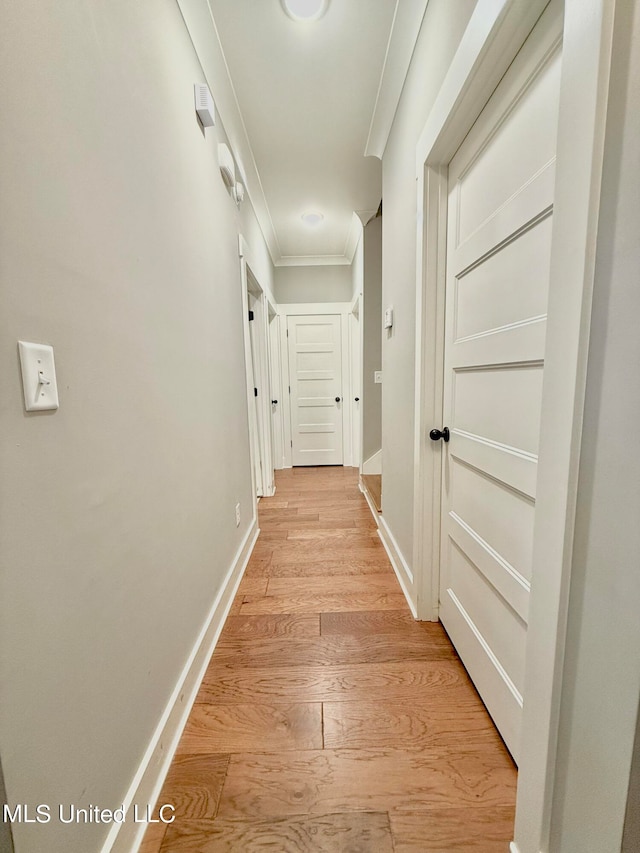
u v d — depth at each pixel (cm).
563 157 60
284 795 94
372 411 350
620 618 52
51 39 62
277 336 432
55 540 61
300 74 166
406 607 171
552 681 66
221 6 133
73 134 68
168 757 102
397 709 117
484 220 109
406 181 165
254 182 254
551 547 65
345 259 420
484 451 113
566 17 58
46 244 60
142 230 96
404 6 133
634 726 51
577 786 62
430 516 154
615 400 52
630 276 49
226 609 167
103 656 74
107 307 78
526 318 90
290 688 126
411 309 162
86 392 71
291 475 413
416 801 92
